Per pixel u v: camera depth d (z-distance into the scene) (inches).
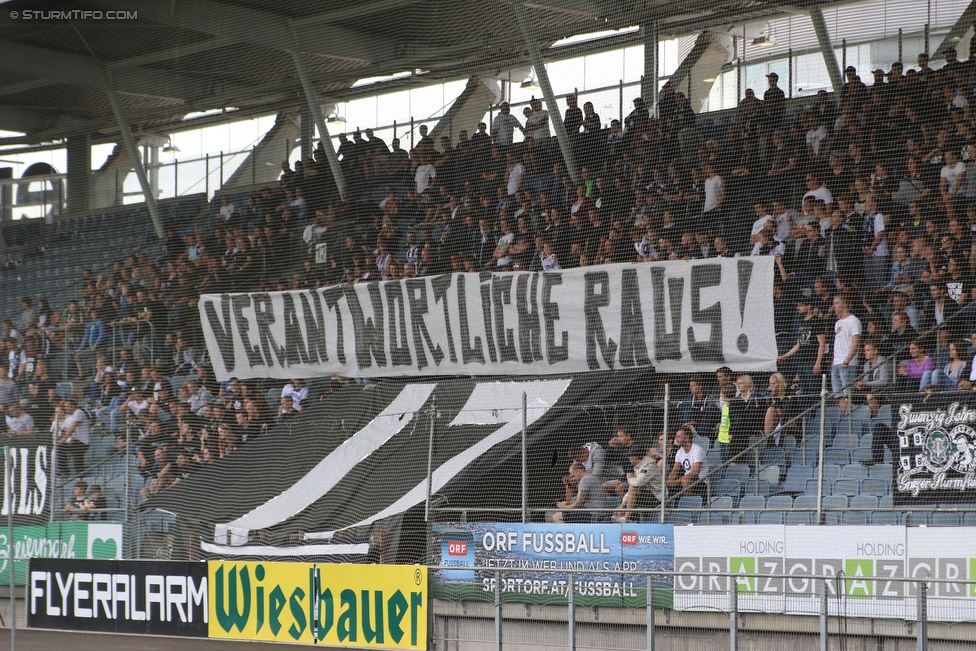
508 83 1381.6
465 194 1283.2
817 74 1197.7
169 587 1043.3
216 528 1098.7
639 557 845.2
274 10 1428.4
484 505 1011.9
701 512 905.5
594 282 1070.4
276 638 975.6
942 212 952.9
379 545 994.1
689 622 807.1
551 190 1211.2
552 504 1011.3
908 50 1137.4
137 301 1483.8
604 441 1010.7
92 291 1590.8
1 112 1803.6
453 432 1083.9
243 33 1423.5
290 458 1173.7
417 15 1401.3
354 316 1215.6
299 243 1393.9
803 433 903.7
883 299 938.7
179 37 1523.1
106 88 1617.9
